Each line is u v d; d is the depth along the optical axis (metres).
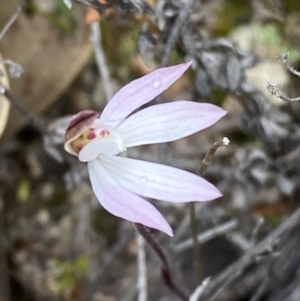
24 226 0.18
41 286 0.18
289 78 0.18
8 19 0.17
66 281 0.18
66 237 0.18
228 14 0.19
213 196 0.10
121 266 0.18
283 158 0.17
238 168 0.17
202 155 0.19
